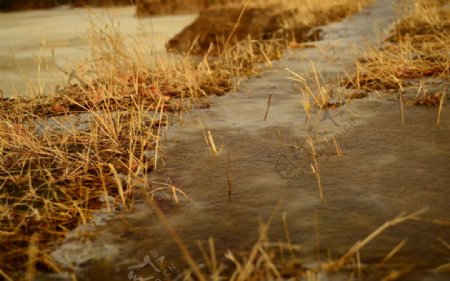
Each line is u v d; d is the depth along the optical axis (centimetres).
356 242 195
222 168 278
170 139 331
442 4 984
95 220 225
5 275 182
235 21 1025
